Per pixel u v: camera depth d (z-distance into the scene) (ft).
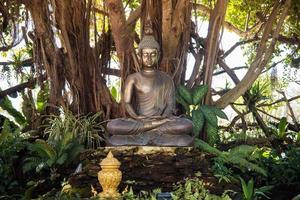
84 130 23.70
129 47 23.90
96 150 19.89
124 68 23.98
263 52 26.00
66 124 23.73
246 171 24.18
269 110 32.09
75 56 25.04
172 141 20.26
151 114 21.06
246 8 31.45
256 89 28.84
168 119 20.47
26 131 26.55
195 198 17.13
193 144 20.75
